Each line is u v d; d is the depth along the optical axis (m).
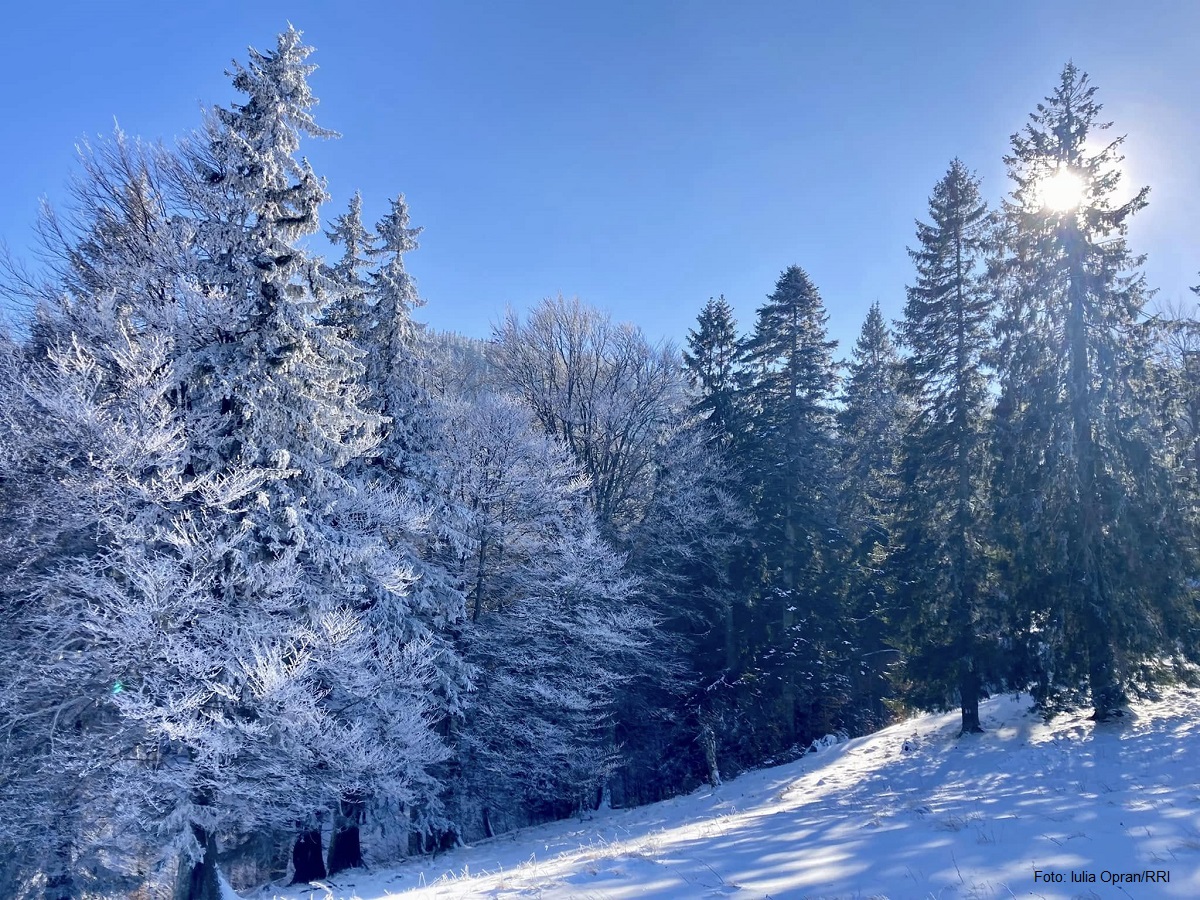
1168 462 17.73
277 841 20.12
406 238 20.23
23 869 14.62
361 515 18.05
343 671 15.02
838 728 27.97
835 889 6.23
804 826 9.91
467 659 21.83
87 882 14.80
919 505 21.64
